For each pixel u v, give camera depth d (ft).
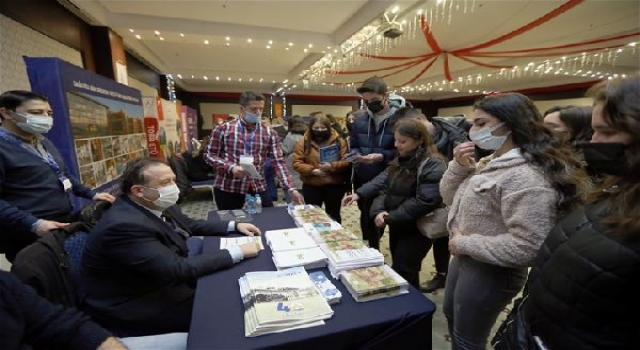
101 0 13.35
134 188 4.13
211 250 4.76
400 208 5.45
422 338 3.22
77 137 7.75
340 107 46.68
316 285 3.60
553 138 3.17
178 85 35.60
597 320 1.86
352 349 2.96
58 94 7.16
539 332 2.25
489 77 31.19
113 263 3.87
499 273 3.36
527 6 14.08
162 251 3.94
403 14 13.29
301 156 9.14
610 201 1.96
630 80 1.87
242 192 7.78
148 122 16.07
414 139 5.45
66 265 3.90
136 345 3.69
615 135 1.93
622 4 13.94
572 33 17.84
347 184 9.18
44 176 5.75
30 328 2.77
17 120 5.46
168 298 4.19
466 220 3.56
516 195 2.98
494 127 3.33
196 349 2.61
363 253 4.21
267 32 17.34
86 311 3.93
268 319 2.87
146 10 14.57
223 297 3.46
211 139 7.86
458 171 4.16
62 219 6.03
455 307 3.84
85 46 13.61
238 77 31.73
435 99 51.37
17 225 5.08
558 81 32.09
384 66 26.81
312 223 5.63
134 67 20.54
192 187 16.28
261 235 5.39
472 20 15.90
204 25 16.19
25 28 9.52
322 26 17.25
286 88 40.88
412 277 5.75
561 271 2.07
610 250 1.78
